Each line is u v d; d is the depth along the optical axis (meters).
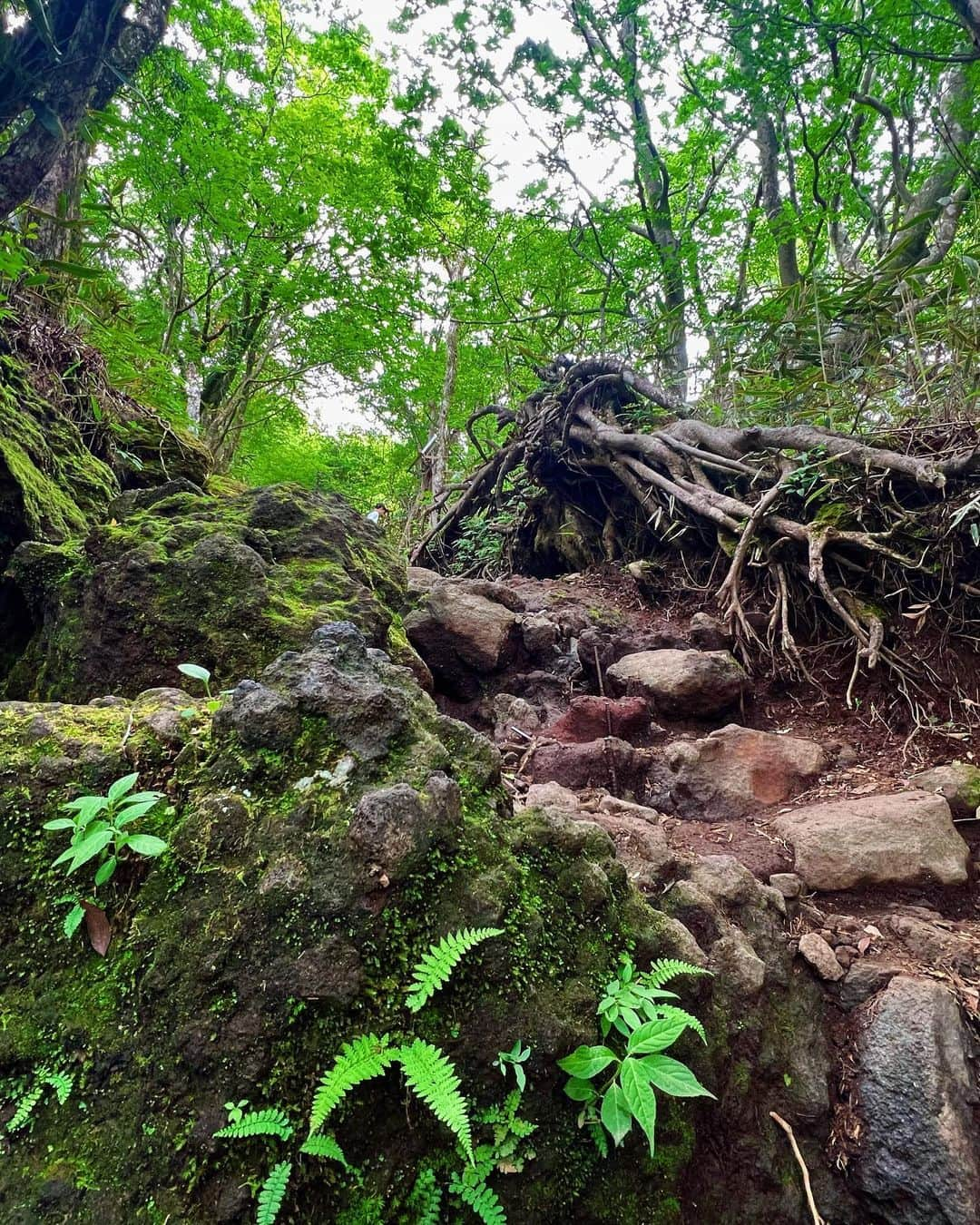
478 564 6.50
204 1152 1.09
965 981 1.76
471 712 3.39
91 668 2.35
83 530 3.24
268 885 1.25
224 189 7.04
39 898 1.36
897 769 2.66
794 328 4.99
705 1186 1.44
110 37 2.46
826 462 3.50
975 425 3.21
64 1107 1.17
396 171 7.49
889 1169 1.48
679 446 4.64
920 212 5.93
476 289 8.62
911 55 4.93
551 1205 1.23
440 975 1.19
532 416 6.66
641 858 2.01
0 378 3.44
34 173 2.43
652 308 7.89
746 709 3.19
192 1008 1.19
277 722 1.47
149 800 1.35
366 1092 1.17
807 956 1.84
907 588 3.11
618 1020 1.39
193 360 8.46
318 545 3.00
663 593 4.48
